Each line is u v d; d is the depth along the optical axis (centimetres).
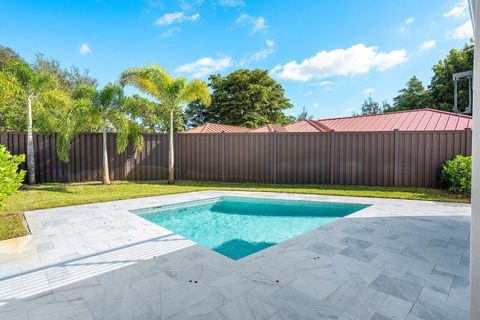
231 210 723
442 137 844
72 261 329
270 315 222
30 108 912
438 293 257
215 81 2714
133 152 1120
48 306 236
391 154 903
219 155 1109
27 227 469
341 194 789
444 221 508
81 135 1043
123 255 349
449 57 2053
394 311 229
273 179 1043
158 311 228
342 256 345
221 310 229
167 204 673
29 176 923
